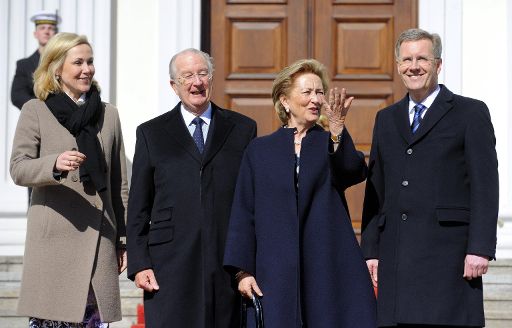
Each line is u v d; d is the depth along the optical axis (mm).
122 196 8211
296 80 7402
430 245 7184
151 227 7668
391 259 7316
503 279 11203
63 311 7773
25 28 12656
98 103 8008
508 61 12453
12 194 12469
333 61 13109
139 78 12734
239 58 13180
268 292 7215
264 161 7414
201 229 7574
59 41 7945
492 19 12516
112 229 7992
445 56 12492
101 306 7816
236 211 7434
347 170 7195
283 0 13148
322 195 7297
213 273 7543
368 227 7555
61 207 7844
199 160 7668
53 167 7516
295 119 7508
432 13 12547
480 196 7102
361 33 13102
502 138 12398
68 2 12633
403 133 7363
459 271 7180
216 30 13180
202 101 7730
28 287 7828
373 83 13078
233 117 7891
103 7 12617
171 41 12711
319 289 7203
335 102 7133
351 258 7285
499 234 12125
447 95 7352
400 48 7332
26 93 11422
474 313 7168
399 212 7297
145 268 7578
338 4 13125
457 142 7238
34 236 7855
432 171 7227
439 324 7125
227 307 7562
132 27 12758
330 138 7160
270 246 7273
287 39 13148
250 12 13156
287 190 7316
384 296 7316
